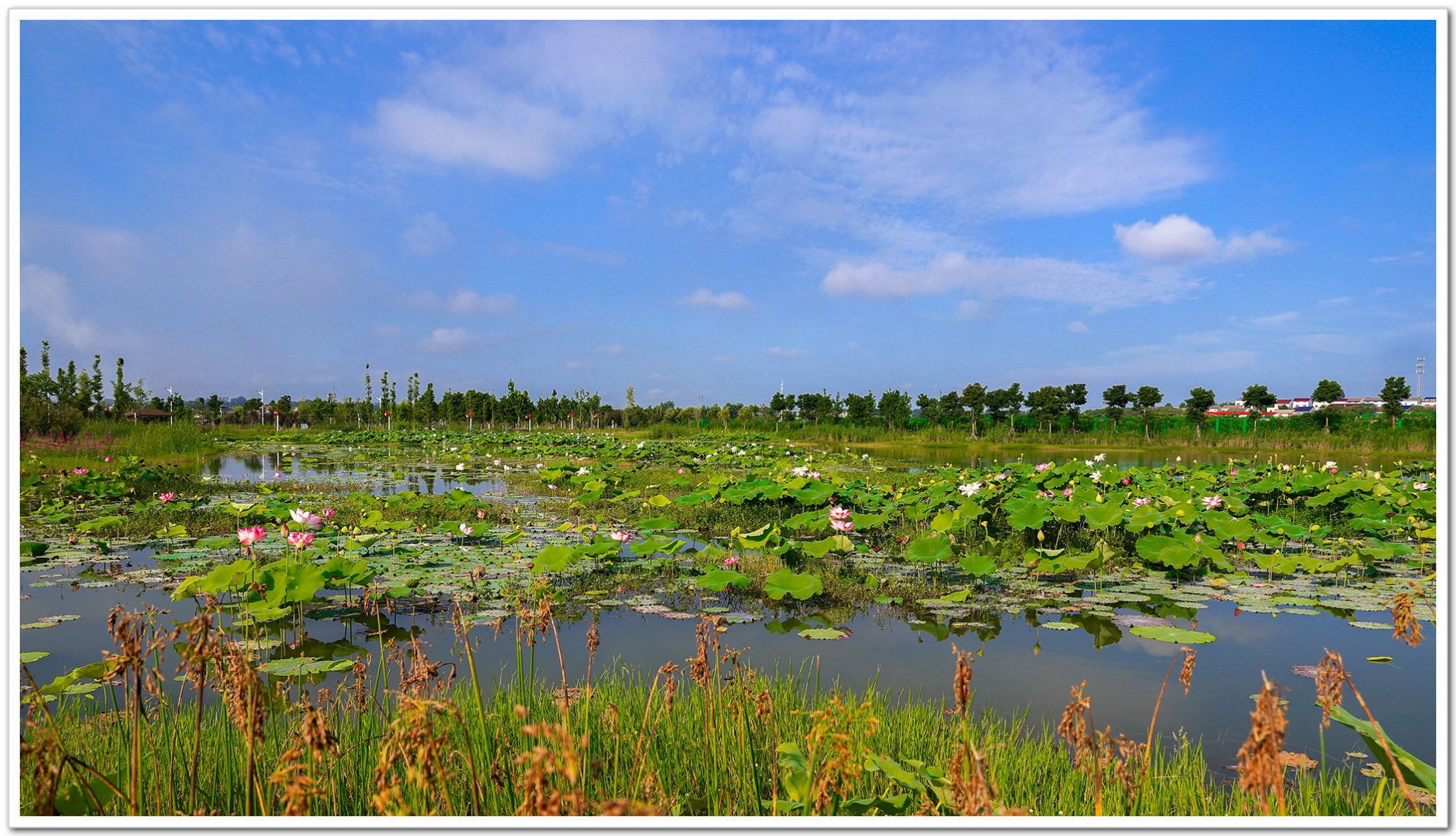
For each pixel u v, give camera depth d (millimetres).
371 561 8273
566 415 55375
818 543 8258
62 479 13578
